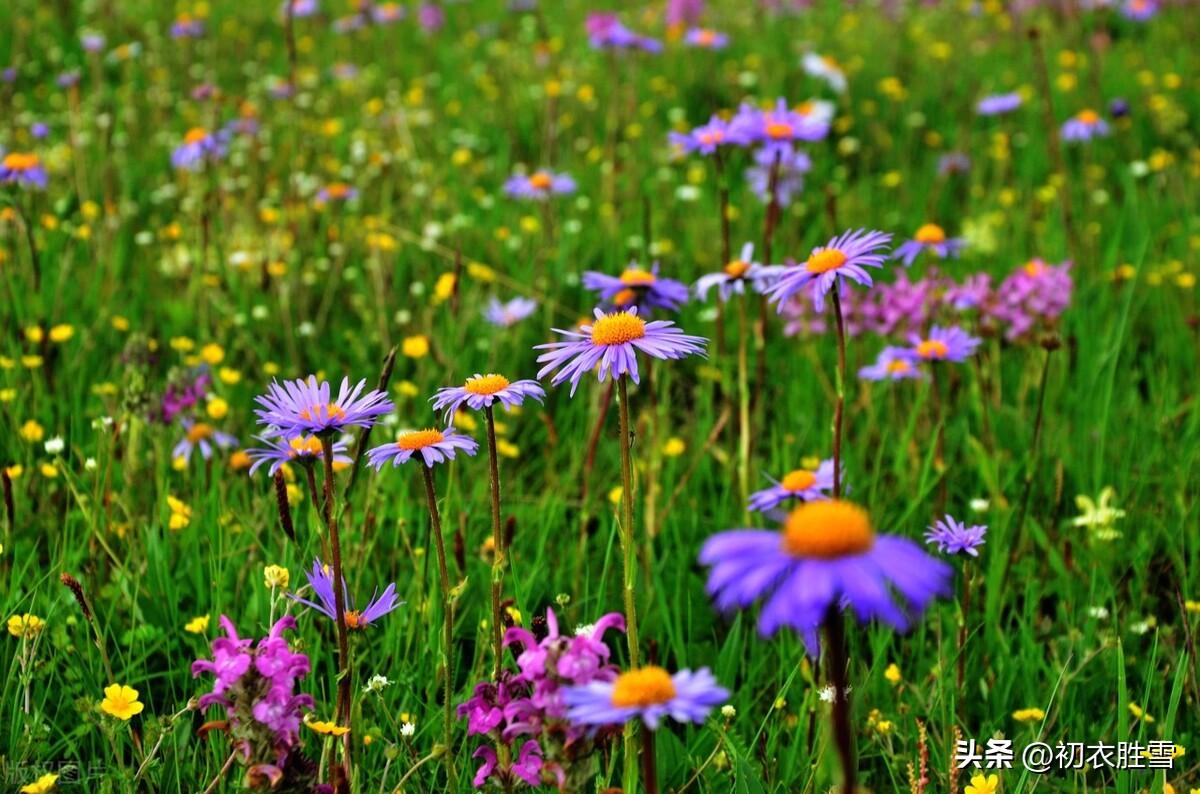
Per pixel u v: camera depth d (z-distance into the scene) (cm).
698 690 179
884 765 306
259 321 520
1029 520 378
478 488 388
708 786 275
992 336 470
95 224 588
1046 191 701
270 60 1023
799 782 284
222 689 214
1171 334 517
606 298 385
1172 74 938
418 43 1097
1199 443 410
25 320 474
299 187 654
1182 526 369
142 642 305
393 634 305
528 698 222
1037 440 400
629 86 834
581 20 1137
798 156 608
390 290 534
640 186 705
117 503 357
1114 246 588
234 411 439
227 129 685
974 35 1089
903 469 402
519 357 497
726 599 153
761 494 281
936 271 487
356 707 246
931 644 341
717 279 383
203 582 332
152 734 257
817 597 148
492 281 553
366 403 232
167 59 978
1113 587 354
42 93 895
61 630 295
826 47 1001
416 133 816
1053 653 327
